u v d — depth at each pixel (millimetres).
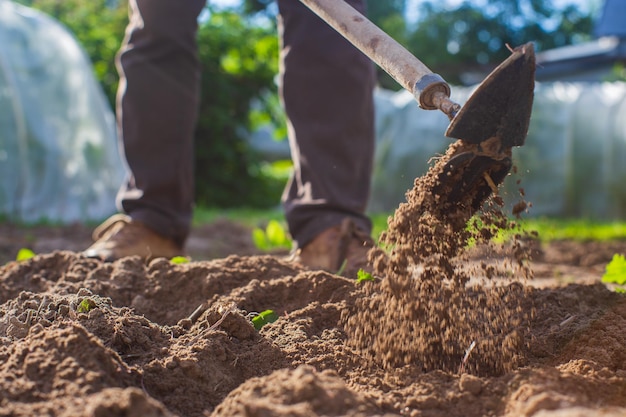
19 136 6660
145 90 2840
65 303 1901
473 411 1428
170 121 2863
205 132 10211
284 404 1295
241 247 5066
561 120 9086
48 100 6895
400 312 1740
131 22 2945
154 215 2895
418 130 9562
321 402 1304
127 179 3064
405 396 1497
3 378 1397
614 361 1671
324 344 1776
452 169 1617
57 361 1423
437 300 1780
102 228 2980
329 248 2562
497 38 27578
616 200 8812
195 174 10273
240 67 10398
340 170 2643
